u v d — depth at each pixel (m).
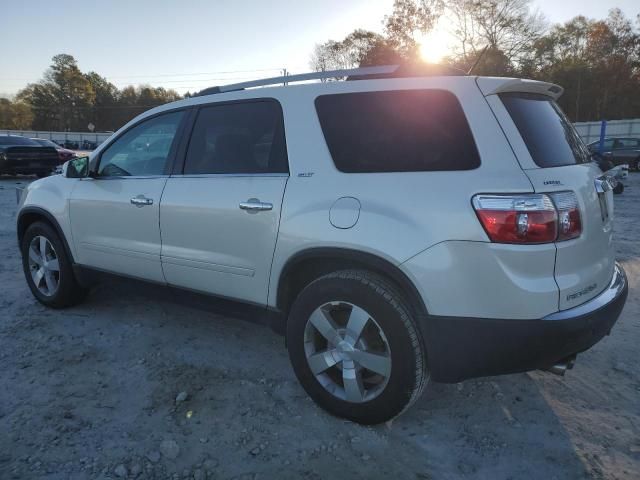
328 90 2.98
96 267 4.06
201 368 3.49
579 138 3.15
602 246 2.77
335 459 2.58
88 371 3.43
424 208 2.48
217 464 2.53
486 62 41.00
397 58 40.72
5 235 7.88
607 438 2.76
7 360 3.57
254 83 3.35
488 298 2.37
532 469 2.52
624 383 3.34
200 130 3.49
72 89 98.19
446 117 2.60
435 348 2.51
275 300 3.04
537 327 2.34
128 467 2.49
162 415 2.93
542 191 2.35
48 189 4.38
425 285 2.46
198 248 3.34
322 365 2.86
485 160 2.45
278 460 2.57
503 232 2.33
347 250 2.66
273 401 3.08
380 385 2.71
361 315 2.67
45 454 2.57
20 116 95.12
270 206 2.95
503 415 2.97
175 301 3.66
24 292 5.03
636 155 23.00
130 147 3.88
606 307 2.57
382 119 2.78
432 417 2.94
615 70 52.66
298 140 2.99
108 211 3.85
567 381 3.37
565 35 56.19
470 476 2.47
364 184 2.69
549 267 2.36
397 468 2.52
